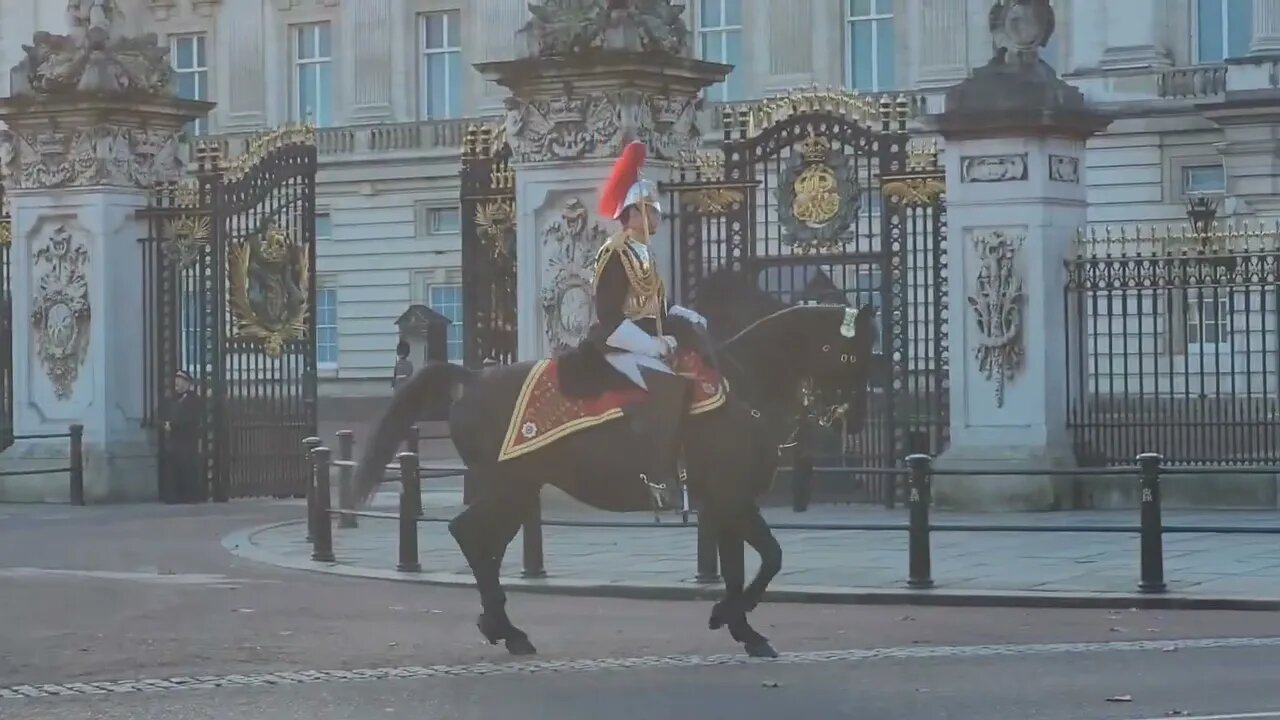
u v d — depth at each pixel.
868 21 62.69
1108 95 57.31
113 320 29.70
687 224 26.03
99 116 29.58
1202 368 25.45
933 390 29.14
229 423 29.77
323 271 69.19
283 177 30.02
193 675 14.14
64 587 19.50
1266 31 55.72
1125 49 57.59
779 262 25.98
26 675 14.17
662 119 26.09
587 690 13.32
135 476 29.75
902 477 25.88
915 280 26.06
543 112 26.16
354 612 17.58
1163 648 14.96
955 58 60.97
